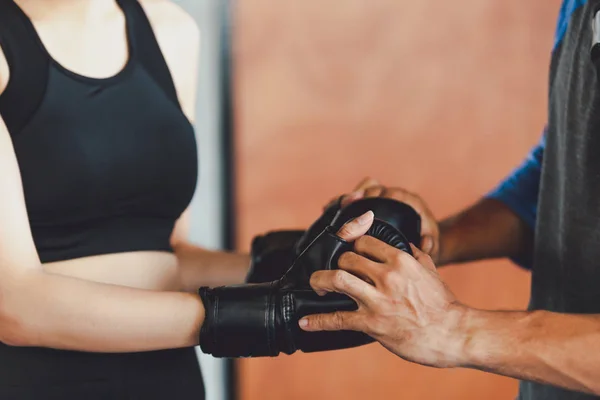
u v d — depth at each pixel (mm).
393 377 3043
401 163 2969
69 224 1411
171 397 1474
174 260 1574
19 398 1354
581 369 1235
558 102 1508
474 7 2885
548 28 2867
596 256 1396
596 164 1389
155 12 1641
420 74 2928
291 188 2998
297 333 1312
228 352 1317
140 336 1320
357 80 2941
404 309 1265
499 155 2938
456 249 1761
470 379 3023
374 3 2906
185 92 1667
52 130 1368
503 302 3014
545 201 1550
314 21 2926
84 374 1379
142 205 1491
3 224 1278
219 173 2982
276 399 3061
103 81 1431
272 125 2969
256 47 2936
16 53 1354
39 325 1298
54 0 1439
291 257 1527
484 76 2908
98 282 1345
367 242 1322
